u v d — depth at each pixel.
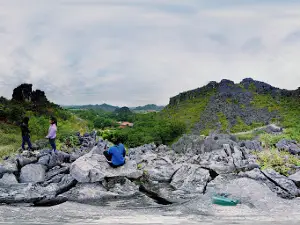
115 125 108.19
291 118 174.12
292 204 9.91
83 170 11.88
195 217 8.65
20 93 43.31
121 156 12.92
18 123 30.08
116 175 12.29
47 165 13.15
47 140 18.34
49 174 12.41
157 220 8.30
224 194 10.59
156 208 9.70
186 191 11.48
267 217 8.64
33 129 22.70
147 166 14.05
